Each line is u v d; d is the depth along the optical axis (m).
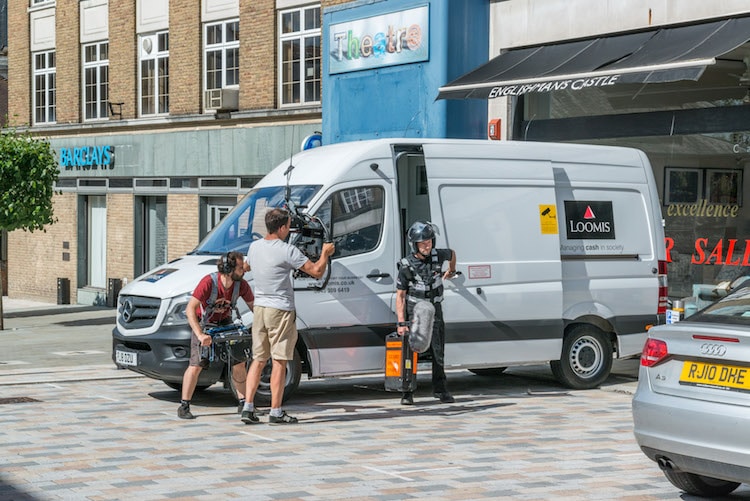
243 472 7.95
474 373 14.36
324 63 20.56
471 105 18.12
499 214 12.12
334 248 10.45
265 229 11.38
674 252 15.27
